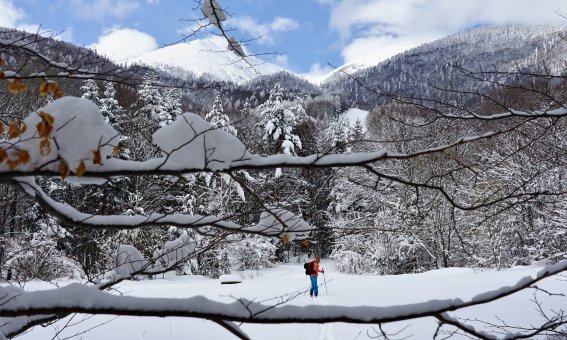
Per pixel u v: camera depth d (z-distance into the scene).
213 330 7.23
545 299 8.15
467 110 3.55
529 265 17.30
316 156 1.91
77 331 7.18
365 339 6.23
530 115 3.20
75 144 1.80
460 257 22.30
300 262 29.83
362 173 21.00
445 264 21.45
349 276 20.59
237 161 1.91
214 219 2.30
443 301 1.87
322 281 17.33
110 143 1.88
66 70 2.45
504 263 17.92
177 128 1.94
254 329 7.30
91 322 7.92
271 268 26.11
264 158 1.94
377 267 23.36
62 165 1.78
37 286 7.93
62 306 1.74
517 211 15.56
